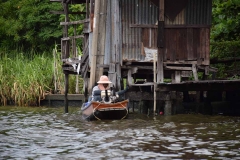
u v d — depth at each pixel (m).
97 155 17.58
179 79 29.00
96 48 28.64
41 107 37.28
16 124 26.00
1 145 19.75
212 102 31.56
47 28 46.12
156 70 28.55
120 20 28.41
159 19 27.94
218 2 32.69
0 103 39.31
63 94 38.16
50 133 22.52
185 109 31.80
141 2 28.50
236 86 25.77
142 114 29.55
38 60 40.81
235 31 30.97
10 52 47.06
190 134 21.33
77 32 44.69
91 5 29.27
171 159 16.81
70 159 17.14
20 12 46.28
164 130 22.53
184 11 28.64
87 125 24.86
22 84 38.34
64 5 32.66
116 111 26.05
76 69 31.33
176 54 28.61
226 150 18.02
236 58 29.80
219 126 23.62
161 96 28.45
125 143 19.50
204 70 29.36
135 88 30.27
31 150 18.69
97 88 27.02
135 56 28.58
